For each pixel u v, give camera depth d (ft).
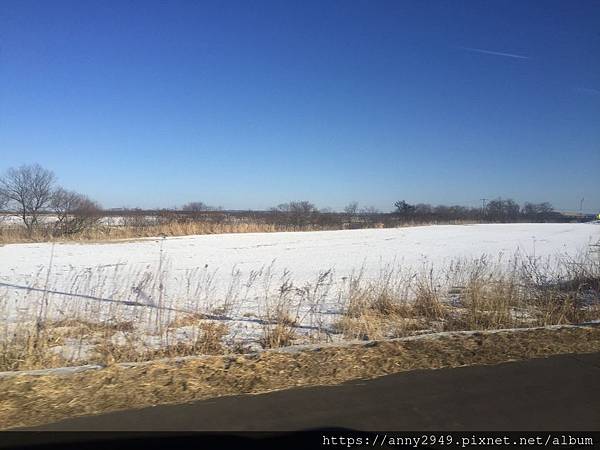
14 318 29.76
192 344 23.21
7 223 117.80
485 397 16.76
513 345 22.88
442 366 20.02
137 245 93.50
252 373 18.78
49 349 22.09
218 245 97.04
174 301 37.22
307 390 17.33
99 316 29.81
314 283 46.91
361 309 31.04
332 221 190.19
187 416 15.14
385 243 105.50
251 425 14.56
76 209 120.57
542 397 16.78
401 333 26.58
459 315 30.53
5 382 17.48
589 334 24.93
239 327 28.45
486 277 38.40
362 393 17.10
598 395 16.98
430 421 14.92
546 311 30.17
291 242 106.93
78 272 55.06
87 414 15.23
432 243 105.81
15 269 57.98
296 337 25.86
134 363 19.74
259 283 47.93
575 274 40.32
